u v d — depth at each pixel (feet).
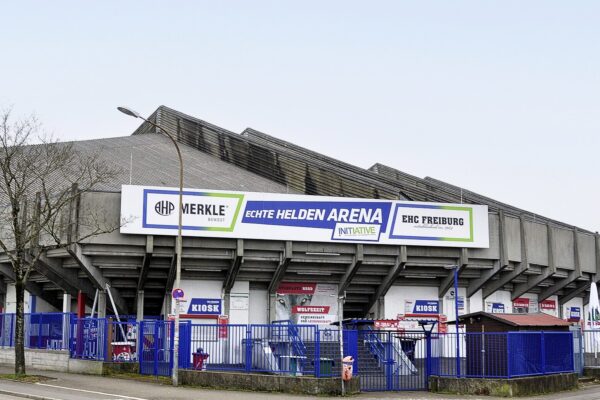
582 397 89.86
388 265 145.28
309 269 144.15
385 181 186.09
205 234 132.36
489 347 94.27
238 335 96.37
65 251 130.52
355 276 148.15
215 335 97.91
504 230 151.23
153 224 129.70
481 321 102.94
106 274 135.64
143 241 130.72
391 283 148.36
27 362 120.78
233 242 135.44
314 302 147.13
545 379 96.12
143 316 143.43
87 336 112.27
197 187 158.20
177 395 84.07
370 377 100.63
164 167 177.37
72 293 140.15
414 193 179.93
